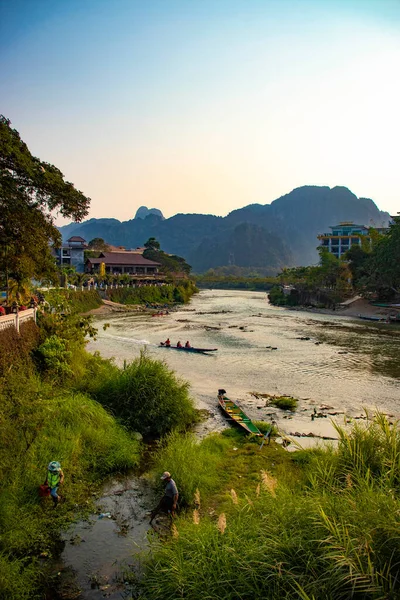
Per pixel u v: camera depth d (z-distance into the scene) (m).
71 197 18.12
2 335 18.36
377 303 78.88
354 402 23.23
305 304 91.69
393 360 34.88
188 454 14.45
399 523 6.96
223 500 12.38
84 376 21.36
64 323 25.33
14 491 11.57
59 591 8.77
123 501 12.38
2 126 15.52
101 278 91.44
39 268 20.28
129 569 9.41
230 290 183.25
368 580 6.35
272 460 15.23
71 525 11.09
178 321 61.78
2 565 8.91
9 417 14.12
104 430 16.20
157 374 19.80
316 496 8.88
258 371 30.52
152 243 161.38
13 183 16.06
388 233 76.12
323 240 147.38
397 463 10.83
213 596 7.23
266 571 7.26
